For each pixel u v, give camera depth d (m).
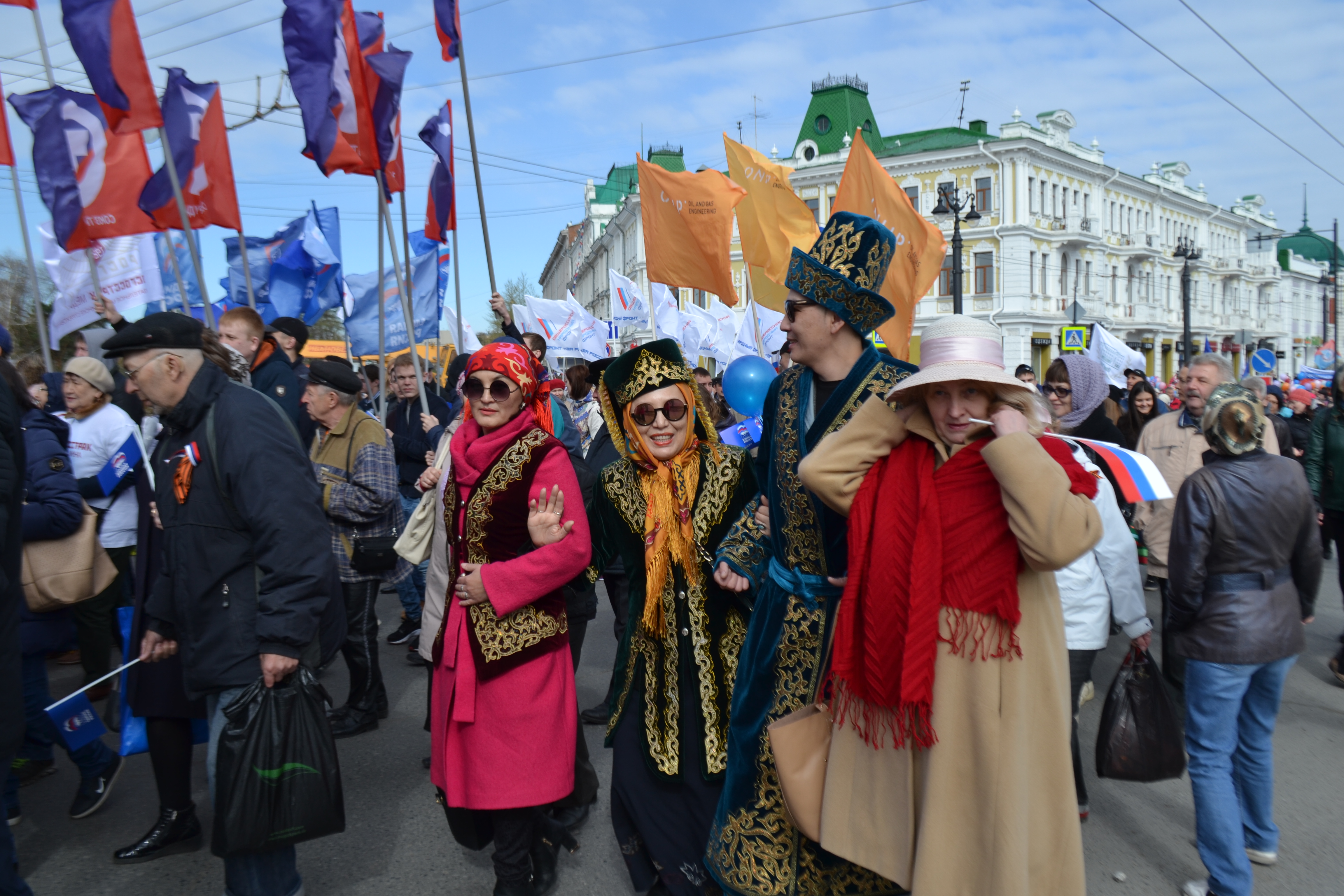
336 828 2.62
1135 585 3.22
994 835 1.88
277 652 2.53
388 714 4.93
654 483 2.92
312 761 2.58
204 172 5.93
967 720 1.92
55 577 3.93
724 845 2.47
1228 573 3.05
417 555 3.79
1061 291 40.16
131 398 5.93
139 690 3.26
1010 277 37.28
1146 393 7.97
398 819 3.72
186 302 6.01
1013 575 1.90
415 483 6.80
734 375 6.50
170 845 3.41
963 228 37.62
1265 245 66.19
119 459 4.93
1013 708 1.90
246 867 2.66
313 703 2.63
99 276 6.92
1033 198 38.00
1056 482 1.81
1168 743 3.14
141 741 3.49
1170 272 50.38
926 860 1.92
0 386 2.50
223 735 2.55
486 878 3.24
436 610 3.20
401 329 9.49
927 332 2.05
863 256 2.32
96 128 5.93
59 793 4.03
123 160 5.99
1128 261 45.78
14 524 2.51
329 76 5.36
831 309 2.33
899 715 2.00
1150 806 3.88
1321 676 5.71
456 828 2.95
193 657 2.63
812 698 2.33
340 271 9.07
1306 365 70.69
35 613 3.95
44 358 6.31
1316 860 3.38
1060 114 39.41
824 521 2.33
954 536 1.94
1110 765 3.16
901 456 2.07
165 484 2.71
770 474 2.51
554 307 14.35
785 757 2.23
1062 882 1.94
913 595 1.94
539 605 2.85
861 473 2.12
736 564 2.66
